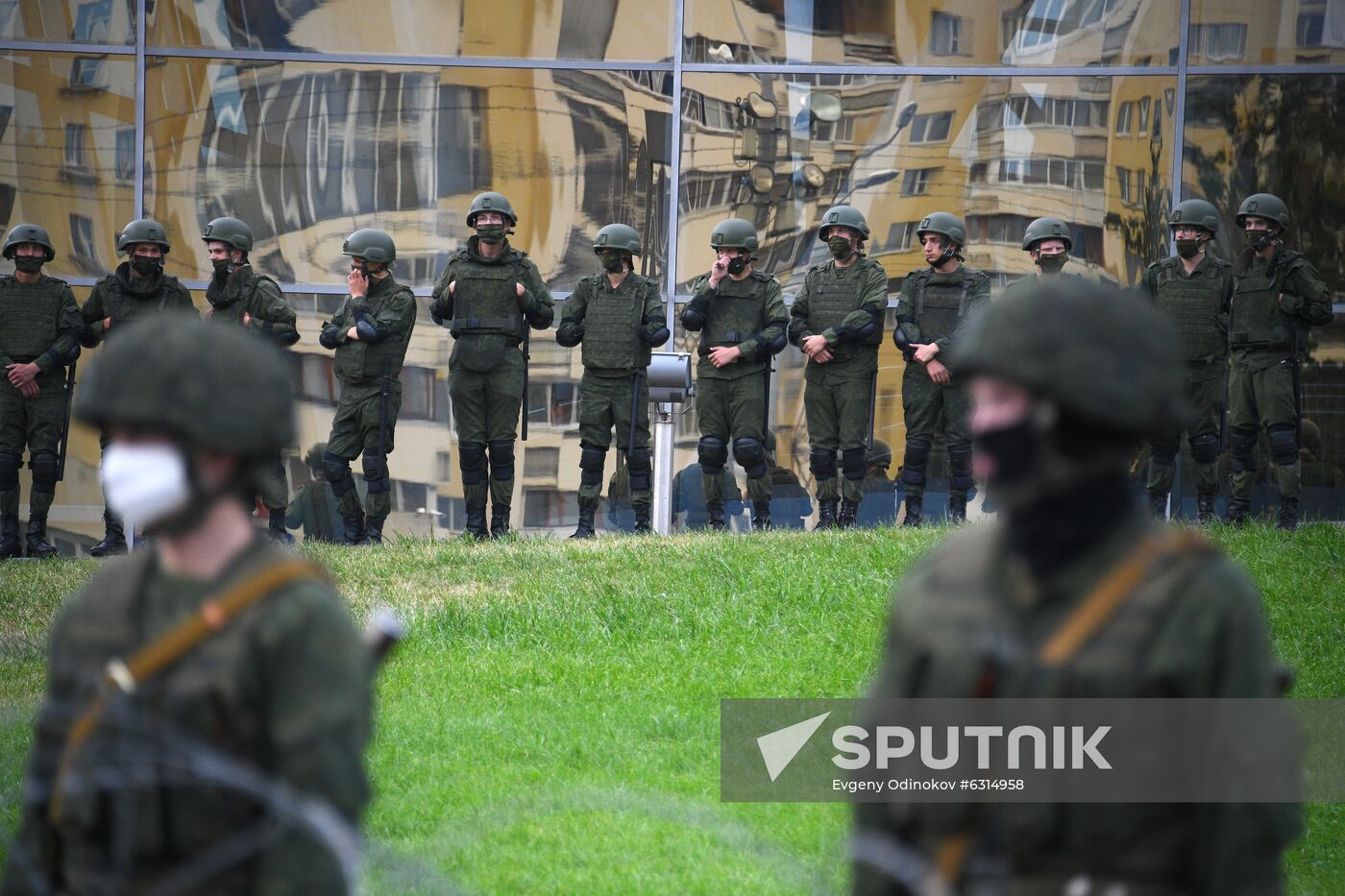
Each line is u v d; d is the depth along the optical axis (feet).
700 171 174.60
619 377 136.36
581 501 137.59
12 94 176.14
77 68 176.04
